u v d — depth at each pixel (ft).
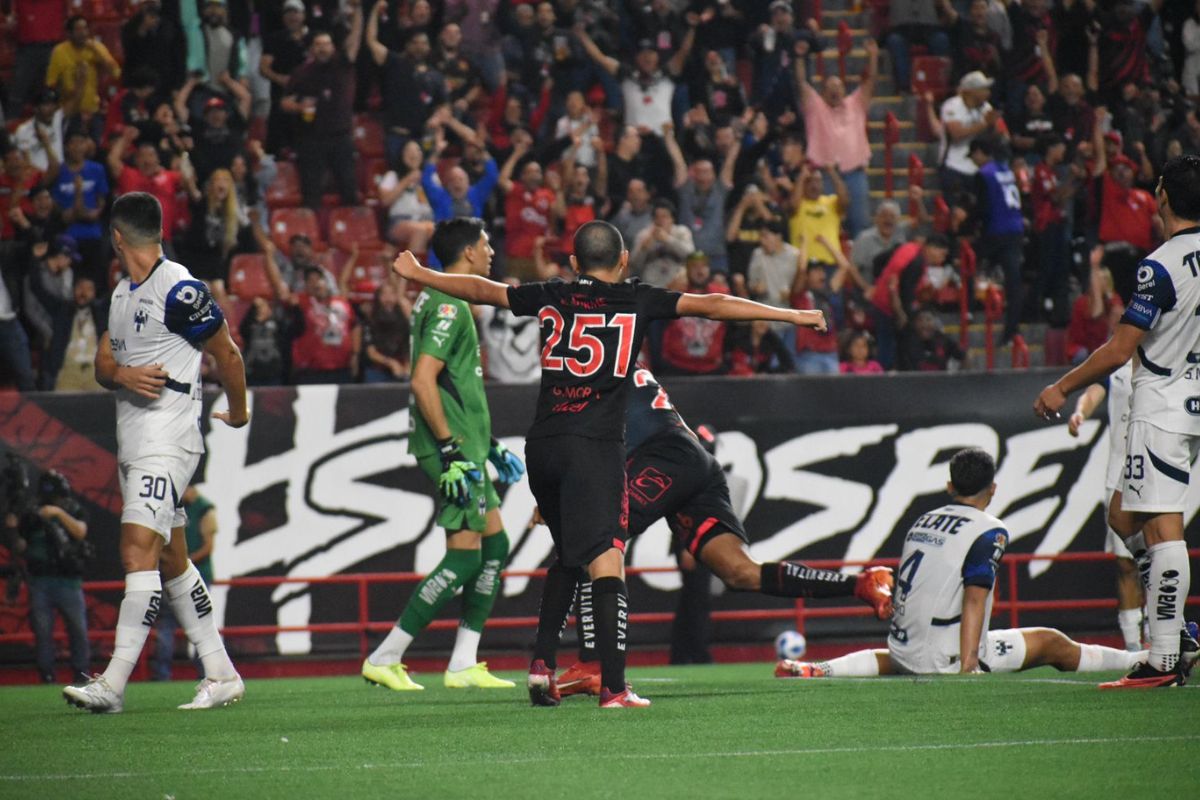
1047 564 168.45
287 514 159.63
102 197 191.83
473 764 53.98
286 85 212.02
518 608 162.61
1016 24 225.97
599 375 71.00
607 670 73.61
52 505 150.51
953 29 230.48
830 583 87.86
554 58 220.02
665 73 215.92
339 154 206.90
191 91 205.67
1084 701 72.74
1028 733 60.44
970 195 207.62
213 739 64.54
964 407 167.63
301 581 157.58
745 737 60.85
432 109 208.03
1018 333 202.08
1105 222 210.59
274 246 199.82
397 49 215.10
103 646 155.53
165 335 76.28
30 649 155.63
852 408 166.20
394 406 161.79
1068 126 219.41
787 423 165.07
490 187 202.69
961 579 97.96
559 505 73.31
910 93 230.07
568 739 61.31
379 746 60.54
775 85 217.77
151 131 199.31
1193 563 166.71
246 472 159.12
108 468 156.97
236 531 158.40
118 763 56.34
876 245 201.67
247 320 176.76
